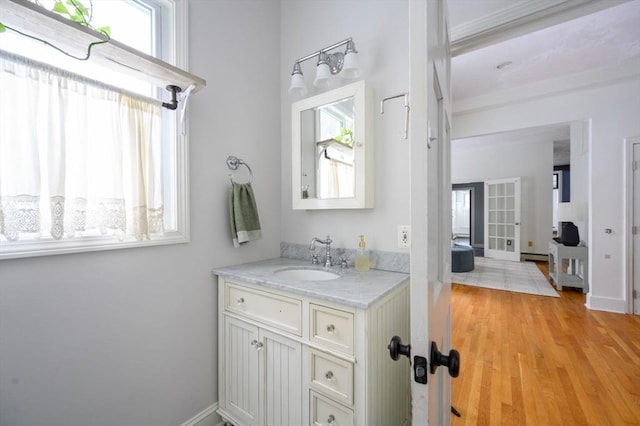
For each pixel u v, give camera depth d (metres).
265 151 1.81
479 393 1.78
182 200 1.36
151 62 1.07
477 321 2.91
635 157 2.99
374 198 1.51
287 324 1.19
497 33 1.34
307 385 1.12
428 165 0.54
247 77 1.70
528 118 3.68
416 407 0.53
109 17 1.20
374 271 1.45
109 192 1.09
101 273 1.11
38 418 0.96
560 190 7.57
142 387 1.23
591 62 2.98
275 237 1.88
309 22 1.77
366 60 1.53
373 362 1.01
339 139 1.55
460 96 3.90
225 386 1.46
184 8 1.37
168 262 1.32
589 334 2.56
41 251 0.95
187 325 1.39
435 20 0.67
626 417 1.56
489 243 6.62
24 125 0.89
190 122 1.40
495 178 6.50
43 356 0.97
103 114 1.08
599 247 3.15
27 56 0.93
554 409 1.63
